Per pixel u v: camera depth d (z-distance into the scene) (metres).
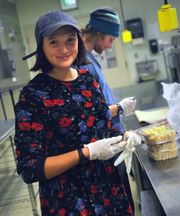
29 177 1.11
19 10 5.72
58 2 5.72
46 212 1.24
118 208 1.32
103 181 1.29
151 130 1.67
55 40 1.18
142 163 1.57
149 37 5.80
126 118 2.54
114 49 5.91
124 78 6.00
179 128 1.80
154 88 4.05
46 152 1.19
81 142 1.22
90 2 5.75
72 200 1.22
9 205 2.83
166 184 1.30
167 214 1.07
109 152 1.21
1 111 3.83
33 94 1.17
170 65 3.26
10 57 4.23
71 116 1.21
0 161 3.14
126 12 5.77
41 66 1.26
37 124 1.15
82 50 1.36
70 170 1.23
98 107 1.28
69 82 1.26
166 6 2.10
